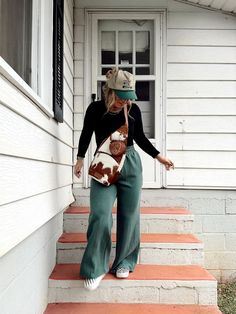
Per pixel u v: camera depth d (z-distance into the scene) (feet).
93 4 13.12
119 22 13.26
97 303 7.97
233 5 12.55
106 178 7.57
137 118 8.23
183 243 9.16
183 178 12.87
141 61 13.21
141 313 7.52
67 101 11.27
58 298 7.98
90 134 8.09
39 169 7.06
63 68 10.13
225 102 13.01
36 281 6.97
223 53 13.09
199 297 8.01
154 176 12.90
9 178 5.11
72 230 10.30
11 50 7.55
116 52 13.21
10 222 5.13
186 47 13.09
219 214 11.87
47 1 8.65
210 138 12.93
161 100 13.00
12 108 5.25
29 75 8.15
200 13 13.11
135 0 13.11
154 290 8.01
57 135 9.15
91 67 13.11
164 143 12.91
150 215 10.30
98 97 13.20
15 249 5.62
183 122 12.96
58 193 9.25
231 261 11.84
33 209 6.51
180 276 8.21
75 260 9.15
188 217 10.30
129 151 7.93
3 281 5.05
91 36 13.14
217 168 12.88
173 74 13.05
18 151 5.56
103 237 7.55
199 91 13.02
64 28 10.71
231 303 10.12
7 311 5.23
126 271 8.07
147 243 9.14
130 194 7.86
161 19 13.10
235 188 12.82
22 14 7.95
